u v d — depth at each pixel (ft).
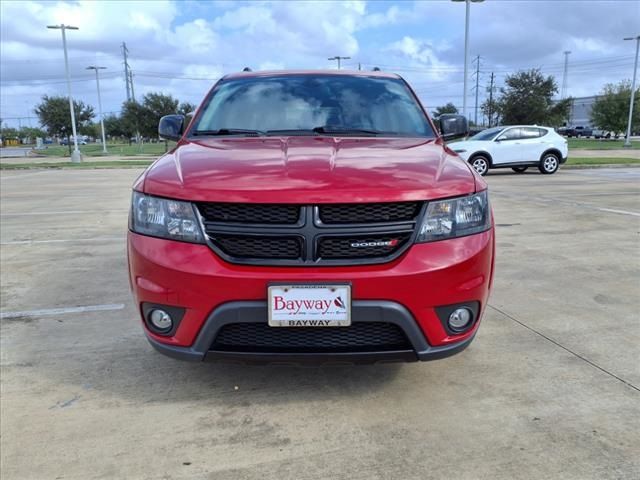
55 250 20.15
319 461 7.39
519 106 146.82
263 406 8.82
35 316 13.01
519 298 14.12
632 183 43.42
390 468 7.23
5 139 334.44
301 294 7.36
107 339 11.60
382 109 11.75
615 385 9.42
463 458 7.42
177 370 10.11
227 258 7.57
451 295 7.75
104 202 34.58
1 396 9.18
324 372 9.98
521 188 40.04
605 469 7.16
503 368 10.09
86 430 8.16
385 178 7.84
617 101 204.54
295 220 7.50
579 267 17.16
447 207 7.87
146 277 7.92
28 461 7.43
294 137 10.61
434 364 10.28
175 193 7.82
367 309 7.41
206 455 7.55
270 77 12.79
